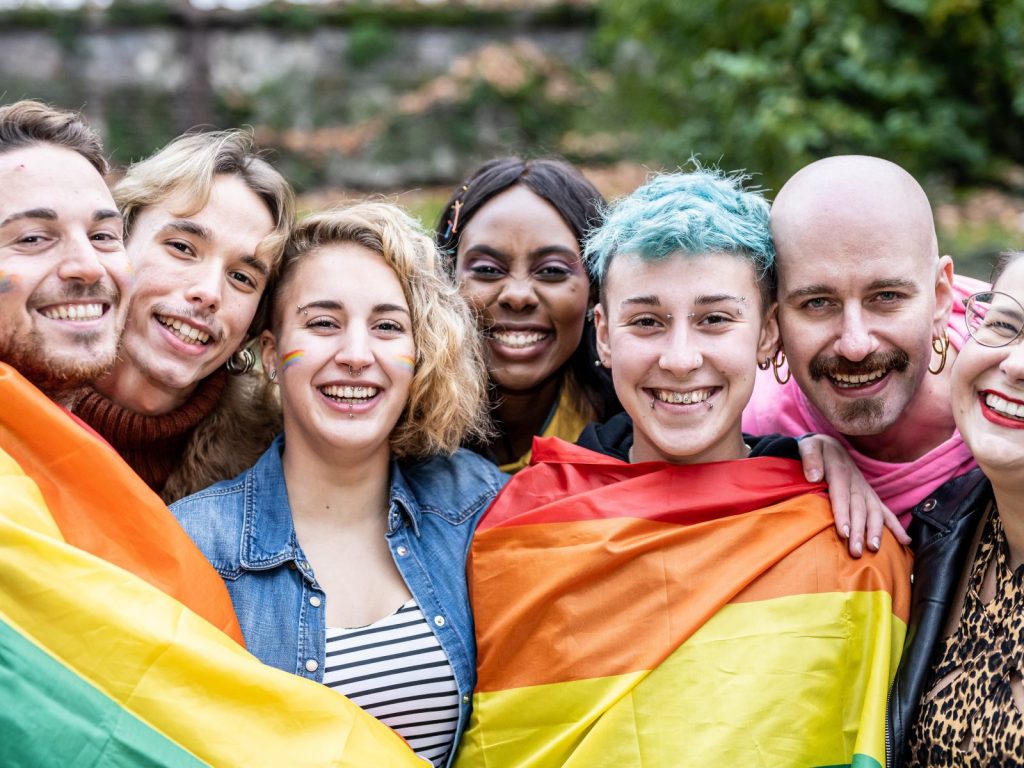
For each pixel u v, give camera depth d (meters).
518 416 3.70
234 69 11.65
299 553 2.78
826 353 2.77
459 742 2.74
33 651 2.25
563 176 3.52
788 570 2.67
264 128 11.39
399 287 2.90
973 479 2.71
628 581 2.71
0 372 2.49
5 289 2.52
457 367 3.04
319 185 10.91
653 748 2.53
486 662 2.73
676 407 2.74
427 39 11.73
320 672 2.65
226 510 2.84
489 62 10.97
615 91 10.59
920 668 2.49
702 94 8.06
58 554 2.33
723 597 2.64
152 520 2.53
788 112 7.20
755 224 2.79
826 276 2.72
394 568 2.86
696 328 2.72
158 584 2.49
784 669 2.56
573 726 2.61
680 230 2.66
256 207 3.04
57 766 2.19
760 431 3.26
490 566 2.80
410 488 3.02
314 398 2.82
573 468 2.93
